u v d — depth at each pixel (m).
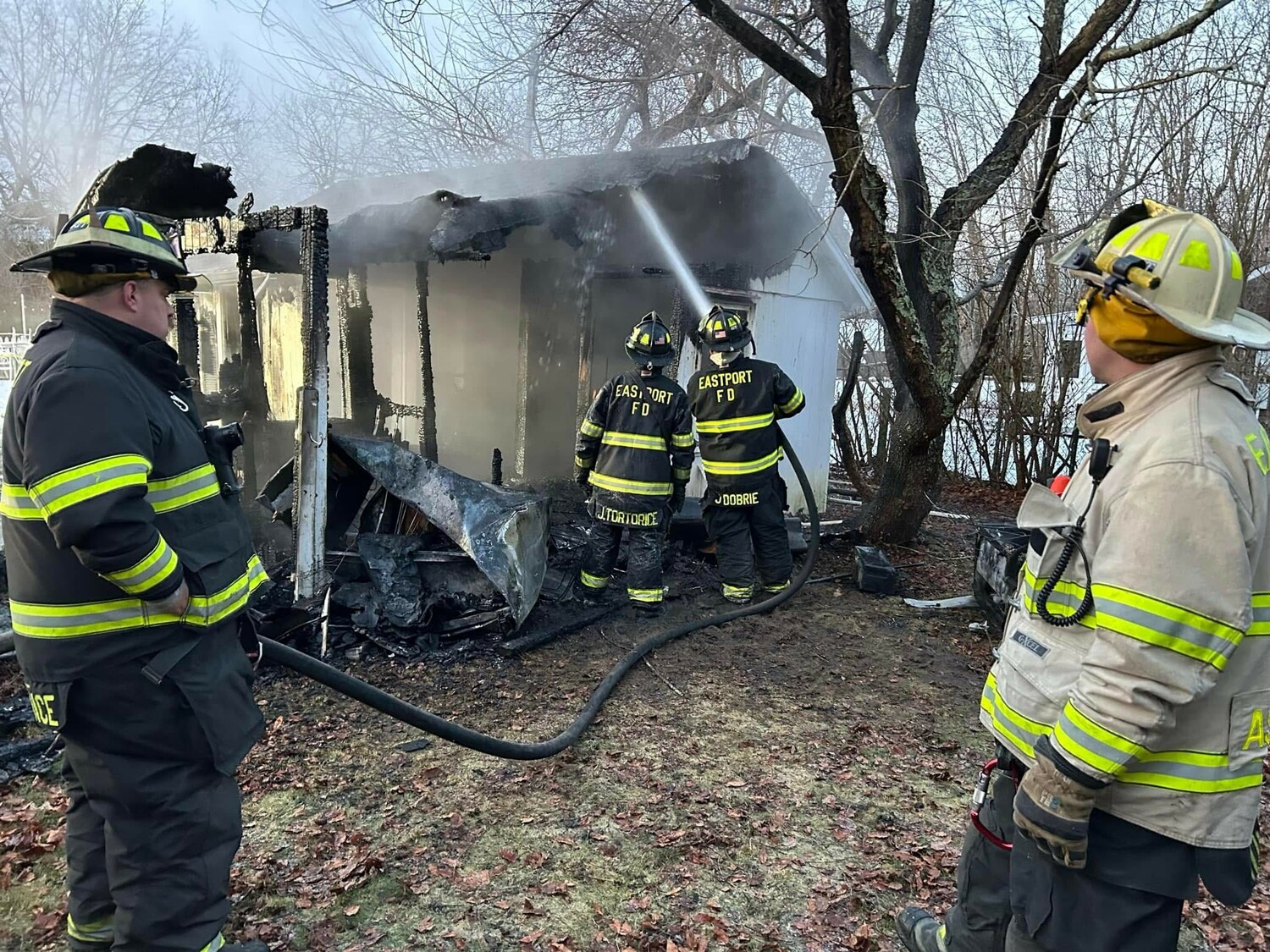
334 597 4.50
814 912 2.47
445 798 3.03
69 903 1.91
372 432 7.39
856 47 6.84
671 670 4.36
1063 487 1.72
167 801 1.80
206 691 1.83
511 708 3.81
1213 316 1.29
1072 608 1.43
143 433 1.72
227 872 1.92
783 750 3.51
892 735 3.70
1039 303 10.24
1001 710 1.59
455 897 2.49
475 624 4.50
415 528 5.00
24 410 1.66
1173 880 1.33
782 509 5.77
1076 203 9.17
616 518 5.06
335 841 2.74
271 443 6.43
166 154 4.77
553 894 2.52
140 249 1.78
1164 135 8.41
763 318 7.49
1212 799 1.29
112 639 1.73
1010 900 1.52
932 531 8.09
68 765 1.85
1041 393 10.29
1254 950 2.36
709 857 2.73
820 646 4.84
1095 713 1.25
